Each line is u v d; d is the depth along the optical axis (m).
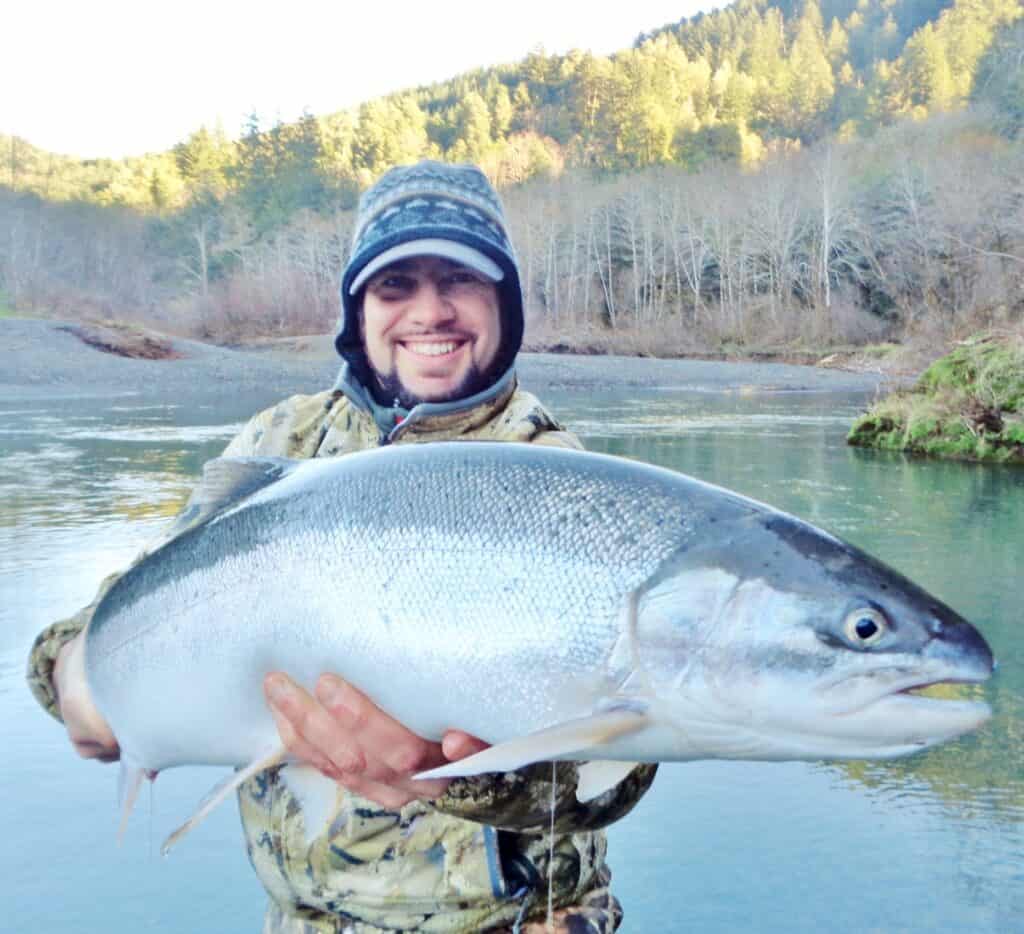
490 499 2.16
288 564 2.27
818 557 2.07
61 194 101.50
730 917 3.25
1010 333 15.59
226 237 83.88
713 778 4.34
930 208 54.44
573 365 41.12
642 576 2.07
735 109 121.44
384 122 117.94
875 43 150.50
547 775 2.15
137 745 2.51
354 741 2.10
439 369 2.71
